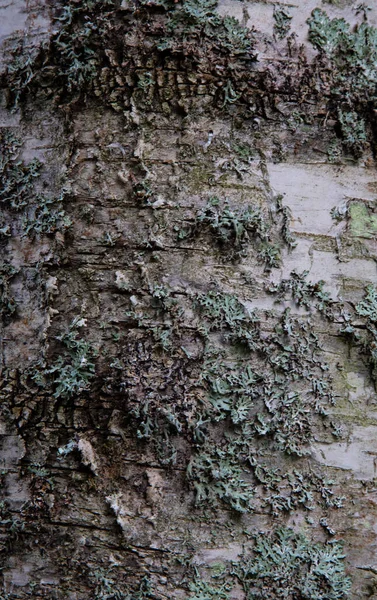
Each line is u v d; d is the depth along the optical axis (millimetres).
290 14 615
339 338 590
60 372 582
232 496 566
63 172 602
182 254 588
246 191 597
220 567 563
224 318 581
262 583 562
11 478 581
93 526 569
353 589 565
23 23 624
